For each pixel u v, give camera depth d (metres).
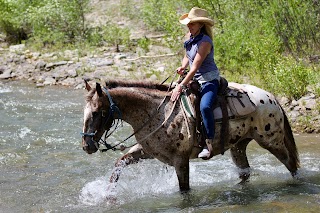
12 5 22.28
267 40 14.11
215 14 16.86
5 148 10.62
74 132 11.77
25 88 16.77
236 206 7.20
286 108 12.20
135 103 7.35
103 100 7.15
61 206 7.60
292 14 14.77
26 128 12.07
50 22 21.77
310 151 9.89
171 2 18.14
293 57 14.60
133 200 7.71
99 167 9.41
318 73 13.09
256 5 15.92
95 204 7.63
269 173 8.68
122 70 17.39
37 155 10.18
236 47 15.13
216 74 7.46
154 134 7.39
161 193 7.95
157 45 19.91
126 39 20.09
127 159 7.71
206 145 7.36
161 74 16.52
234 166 8.98
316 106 11.86
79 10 21.67
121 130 11.86
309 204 7.14
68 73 17.73
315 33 14.91
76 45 20.75
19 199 7.92
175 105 7.43
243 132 7.75
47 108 14.11
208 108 7.27
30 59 19.58
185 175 7.56
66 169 9.33
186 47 7.50
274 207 7.07
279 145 8.02
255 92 7.86
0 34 23.45
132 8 24.17
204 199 7.61
